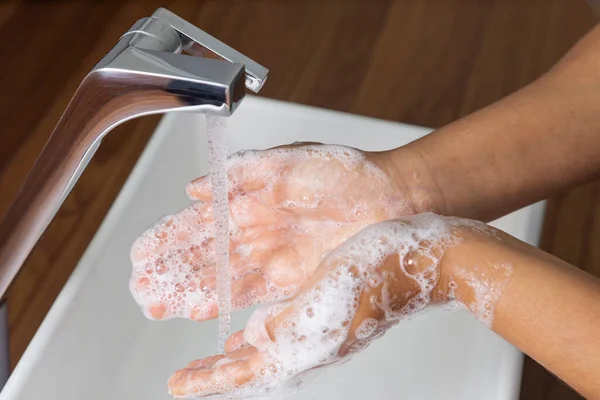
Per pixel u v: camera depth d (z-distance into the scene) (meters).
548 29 1.05
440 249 0.67
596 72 0.76
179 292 0.76
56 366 0.73
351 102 0.98
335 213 0.76
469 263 0.66
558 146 0.76
